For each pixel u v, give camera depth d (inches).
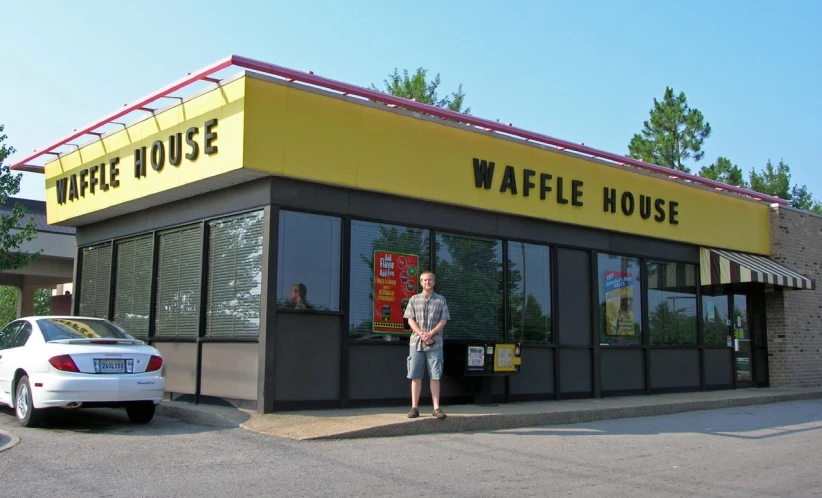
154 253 541.0
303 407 440.8
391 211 490.3
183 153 470.0
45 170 636.1
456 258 526.6
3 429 382.9
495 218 550.0
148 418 416.2
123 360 387.5
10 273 1046.4
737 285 754.8
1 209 1039.6
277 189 439.8
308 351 446.3
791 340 773.3
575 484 288.7
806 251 812.6
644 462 340.5
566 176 591.8
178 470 290.4
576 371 592.7
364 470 298.7
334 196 464.1
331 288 460.4
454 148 519.2
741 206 759.7
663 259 676.1
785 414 557.6
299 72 441.1
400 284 492.7
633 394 631.8
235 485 268.1
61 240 1055.6
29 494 249.8
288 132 437.1
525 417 448.8
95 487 260.5
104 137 556.1
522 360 555.8
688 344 691.4
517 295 560.7
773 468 335.9
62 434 370.6
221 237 480.7
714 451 378.3
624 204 633.6
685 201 695.7
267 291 430.6
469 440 382.0
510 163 553.3
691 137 1710.1
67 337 401.1
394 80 1523.1
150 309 535.5
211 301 482.3
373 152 474.3
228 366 459.5
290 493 258.5
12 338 428.5
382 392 477.1
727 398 617.3
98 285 611.5
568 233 598.5
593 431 435.5
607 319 621.6
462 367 486.0
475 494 266.4
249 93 424.2
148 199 519.5
